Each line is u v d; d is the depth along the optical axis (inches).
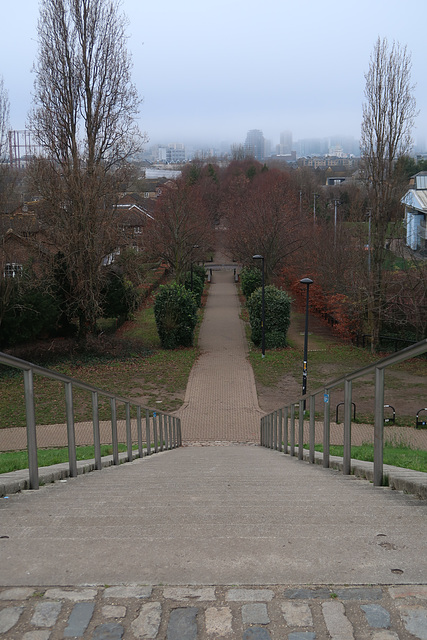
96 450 320.5
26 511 167.8
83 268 1201.4
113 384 1036.5
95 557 126.4
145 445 609.6
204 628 97.3
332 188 4042.8
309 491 206.2
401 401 868.0
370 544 132.5
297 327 1556.3
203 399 959.0
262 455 499.5
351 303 1242.0
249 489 214.8
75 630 97.4
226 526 149.9
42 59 1138.7
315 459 359.3
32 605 105.0
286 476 264.4
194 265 2281.0
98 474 286.7
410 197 1857.8
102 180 1186.6
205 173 4010.8
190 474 285.7
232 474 281.4
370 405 861.2
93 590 110.4
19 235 1212.5
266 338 1312.7
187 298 1320.1
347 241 1489.9
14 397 892.0
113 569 119.8
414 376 1014.4
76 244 1174.3
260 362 1185.4
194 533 143.6
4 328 1181.1
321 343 1350.9
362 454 412.2
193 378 1080.8
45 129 1150.3
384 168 1186.0
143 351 1269.7
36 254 1202.0
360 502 176.1
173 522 154.6
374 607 102.3
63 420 809.5
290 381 1055.0
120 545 133.9
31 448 215.3
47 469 260.2
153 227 1931.6
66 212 1183.6
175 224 1907.0
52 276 1219.9
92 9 1141.1
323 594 107.2
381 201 1190.9
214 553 128.3
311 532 142.7
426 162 3316.9
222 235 3344.0
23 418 776.9
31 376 214.1
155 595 108.3
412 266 1194.0
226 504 178.9
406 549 129.0
